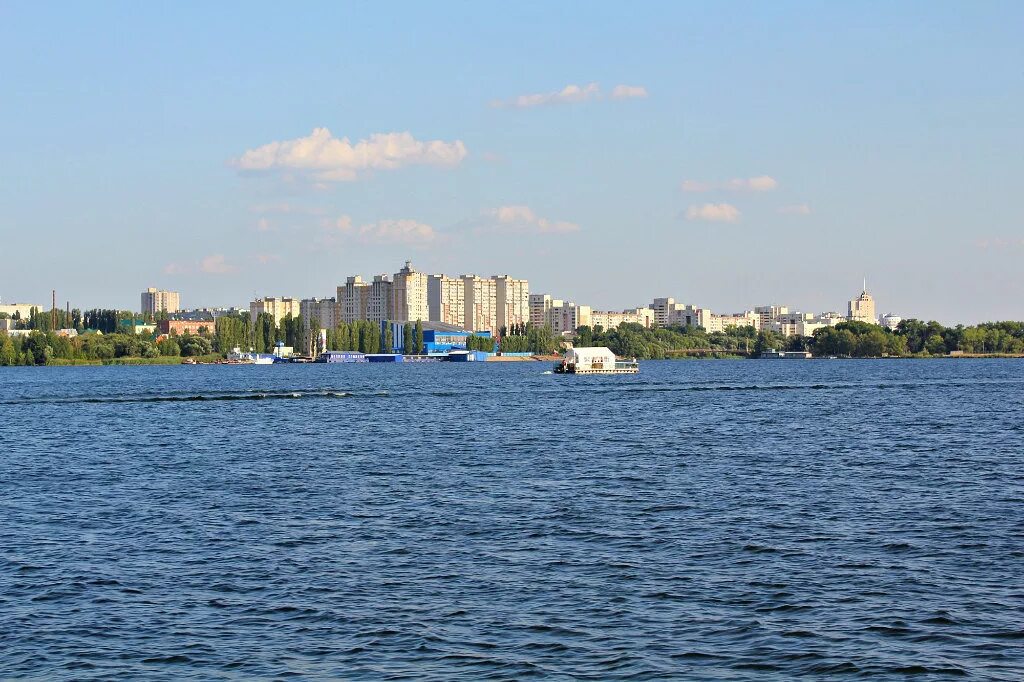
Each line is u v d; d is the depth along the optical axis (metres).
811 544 52.72
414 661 36.56
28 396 196.50
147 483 76.38
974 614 40.84
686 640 38.38
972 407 152.50
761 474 78.62
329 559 50.28
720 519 59.59
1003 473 77.69
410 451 96.88
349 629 39.88
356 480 77.00
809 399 176.25
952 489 69.88
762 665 35.97
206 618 41.31
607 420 132.62
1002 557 49.66
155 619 41.22
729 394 193.12
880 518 59.47
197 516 61.84
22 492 72.25
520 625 40.12
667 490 70.56
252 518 61.00
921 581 45.50
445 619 40.91
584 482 74.81
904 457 88.62
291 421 134.00
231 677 35.44
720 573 47.16
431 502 66.12
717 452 94.19
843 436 108.50
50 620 41.19
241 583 46.12
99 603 43.31
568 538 54.69
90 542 54.44
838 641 38.09
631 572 47.44
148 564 49.53
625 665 36.06
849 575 46.62
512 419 135.25
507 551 51.75
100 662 36.84
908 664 35.81
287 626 40.28
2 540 55.03
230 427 125.50
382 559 50.25
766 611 41.56
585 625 40.09
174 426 127.38
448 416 141.25
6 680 35.34
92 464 88.62
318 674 35.56
